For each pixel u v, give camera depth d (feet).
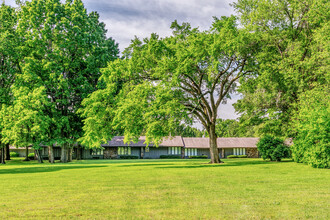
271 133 111.04
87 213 26.20
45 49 146.00
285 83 95.91
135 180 50.72
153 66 104.58
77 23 148.66
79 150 187.93
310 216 23.93
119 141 217.15
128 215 25.11
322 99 80.18
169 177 54.85
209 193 35.22
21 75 138.82
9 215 25.96
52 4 147.33
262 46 99.50
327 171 62.59
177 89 98.58
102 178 55.88
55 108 146.61
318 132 72.74
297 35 105.60
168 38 112.27
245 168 73.92
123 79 116.06
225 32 94.89
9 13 154.20
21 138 138.41
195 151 231.71
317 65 89.20
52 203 31.09
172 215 24.86
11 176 66.13
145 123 94.99
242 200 30.66
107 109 100.99
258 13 105.50
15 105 134.62
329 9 90.33
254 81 106.93
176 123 89.76
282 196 32.65
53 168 96.58
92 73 148.66
